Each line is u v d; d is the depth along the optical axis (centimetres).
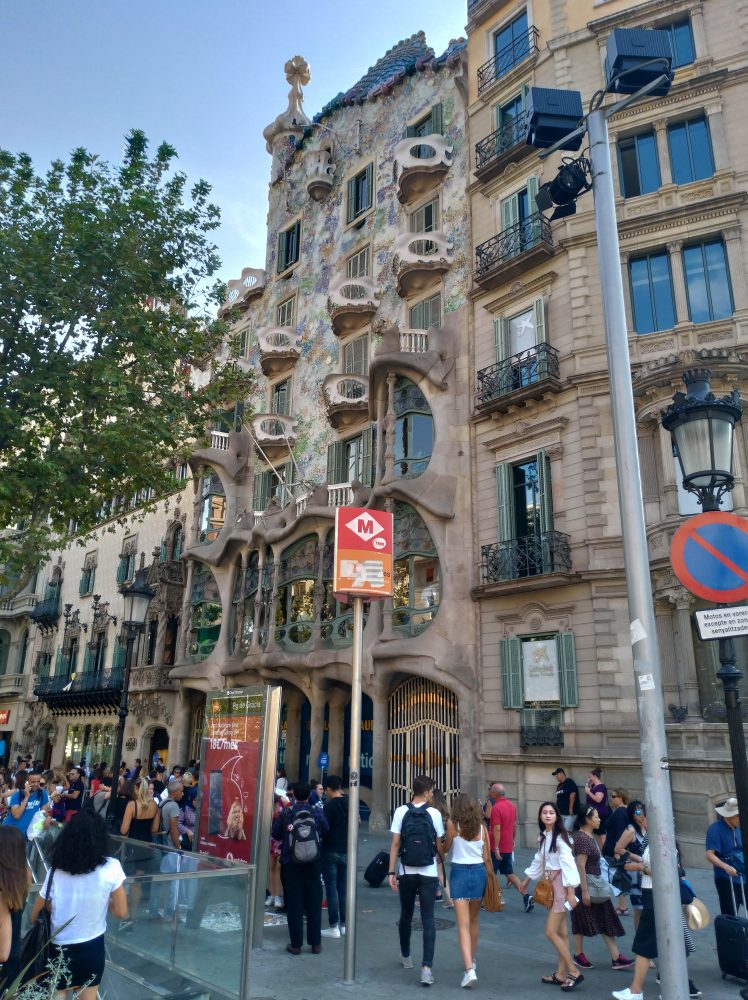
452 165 2467
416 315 2461
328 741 2522
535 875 779
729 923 764
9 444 1449
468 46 2505
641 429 1725
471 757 1870
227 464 3059
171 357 1647
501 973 786
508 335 2116
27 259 1455
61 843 507
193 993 599
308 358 2977
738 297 1733
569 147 846
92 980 492
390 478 2153
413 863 770
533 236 2025
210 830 993
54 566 4488
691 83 1884
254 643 2550
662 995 542
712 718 1502
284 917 1026
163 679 3116
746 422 1595
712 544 660
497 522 1992
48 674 4225
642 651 604
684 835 1460
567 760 1667
